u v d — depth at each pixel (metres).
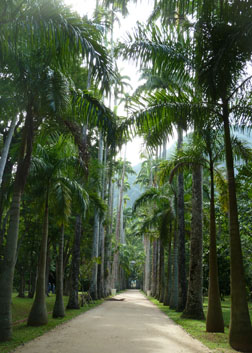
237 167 12.56
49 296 27.05
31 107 9.32
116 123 9.31
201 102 9.51
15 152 11.44
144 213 32.56
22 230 23.14
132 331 10.09
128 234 76.25
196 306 14.10
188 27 9.23
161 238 23.34
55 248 27.33
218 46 8.51
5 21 6.27
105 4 8.74
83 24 6.88
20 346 7.40
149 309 19.69
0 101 8.95
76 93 9.18
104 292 34.06
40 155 12.13
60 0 6.69
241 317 7.88
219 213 18.95
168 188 22.48
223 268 20.94
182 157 12.59
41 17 6.43
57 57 7.14
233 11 7.68
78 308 17.83
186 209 22.31
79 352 6.86
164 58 9.41
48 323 11.24
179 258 18.25
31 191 12.64
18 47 7.71
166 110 9.36
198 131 10.32
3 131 14.89
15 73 8.37
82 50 6.75
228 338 8.66
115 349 7.25
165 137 9.65
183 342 8.40
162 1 8.63
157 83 19.41
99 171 17.70
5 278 8.37
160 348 7.52
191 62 9.43
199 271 14.53
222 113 9.71
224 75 8.67
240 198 15.36
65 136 11.57
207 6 8.38
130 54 9.45
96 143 27.30
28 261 26.30
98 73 7.02
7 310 8.20
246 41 7.97
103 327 10.84
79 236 18.88
